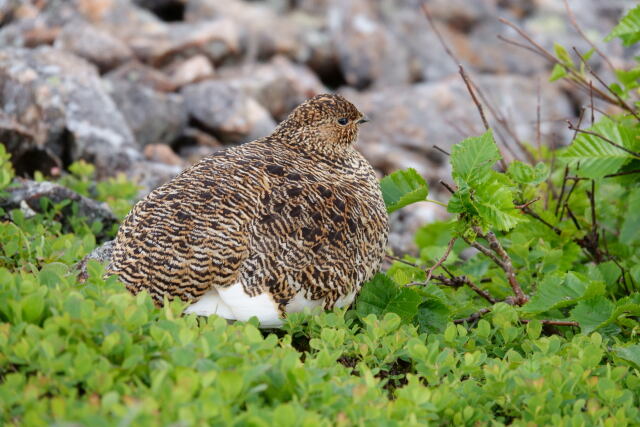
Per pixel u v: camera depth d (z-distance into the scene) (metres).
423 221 17.84
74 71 16.81
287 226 8.82
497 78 22.88
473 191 9.76
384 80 23.75
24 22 20.22
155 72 19.55
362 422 6.48
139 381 6.55
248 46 22.53
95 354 6.77
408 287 9.81
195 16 23.69
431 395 7.49
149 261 8.39
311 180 9.34
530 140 21.27
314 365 7.71
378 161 20.34
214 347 7.09
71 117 15.88
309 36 23.89
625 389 8.13
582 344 8.87
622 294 11.06
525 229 11.61
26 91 15.88
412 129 21.52
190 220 8.56
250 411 6.35
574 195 12.60
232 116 19.06
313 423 6.20
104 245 10.02
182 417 5.90
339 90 23.11
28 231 11.02
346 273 9.13
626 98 12.45
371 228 9.48
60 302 7.29
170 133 18.48
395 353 8.53
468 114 21.95
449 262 11.88
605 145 10.99
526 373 7.92
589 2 26.62
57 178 14.15
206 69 20.59
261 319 8.74
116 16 21.45
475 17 25.36
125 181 13.86
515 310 9.77
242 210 8.73
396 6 25.17
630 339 9.47
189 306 8.55
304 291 8.87
